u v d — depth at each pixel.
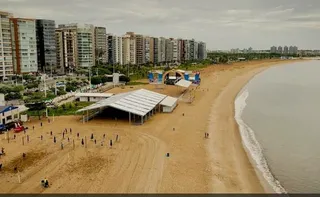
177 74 170.75
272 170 55.75
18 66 180.12
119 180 48.47
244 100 126.56
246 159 60.25
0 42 162.50
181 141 68.94
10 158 57.47
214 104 115.38
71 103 105.25
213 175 51.81
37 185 46.62
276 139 74.31
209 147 65.81
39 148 63.00
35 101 109.50
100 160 56.62
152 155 59.62
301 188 48.91
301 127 85.69
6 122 80.19
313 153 64.94
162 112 99.00
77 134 72.25
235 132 78.44
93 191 44.81
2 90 125.81
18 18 176.25
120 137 70.88
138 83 168.12
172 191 45.44
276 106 114.94
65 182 47.62
